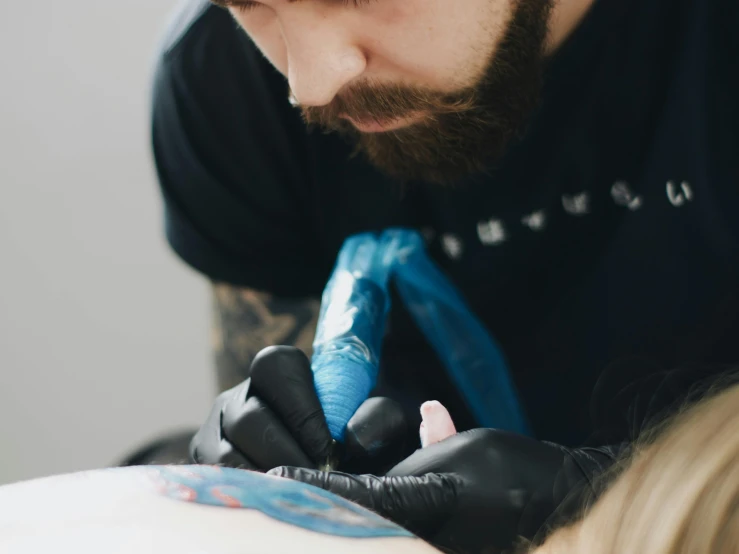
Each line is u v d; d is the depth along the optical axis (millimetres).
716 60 952
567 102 965
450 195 1053
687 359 1049
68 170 1720
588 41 925
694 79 947
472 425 1146
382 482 670
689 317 1047
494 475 691
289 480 494
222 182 1079
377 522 479
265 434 726
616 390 1072
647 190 1012
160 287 1767
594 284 1078
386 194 1077
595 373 1092
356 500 654
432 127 809
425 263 1097
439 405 777
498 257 1085
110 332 1784
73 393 1799
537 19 781
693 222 1012
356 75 697
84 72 1679
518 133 948
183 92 1032
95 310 1775
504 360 1135
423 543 470
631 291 1062
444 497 676
